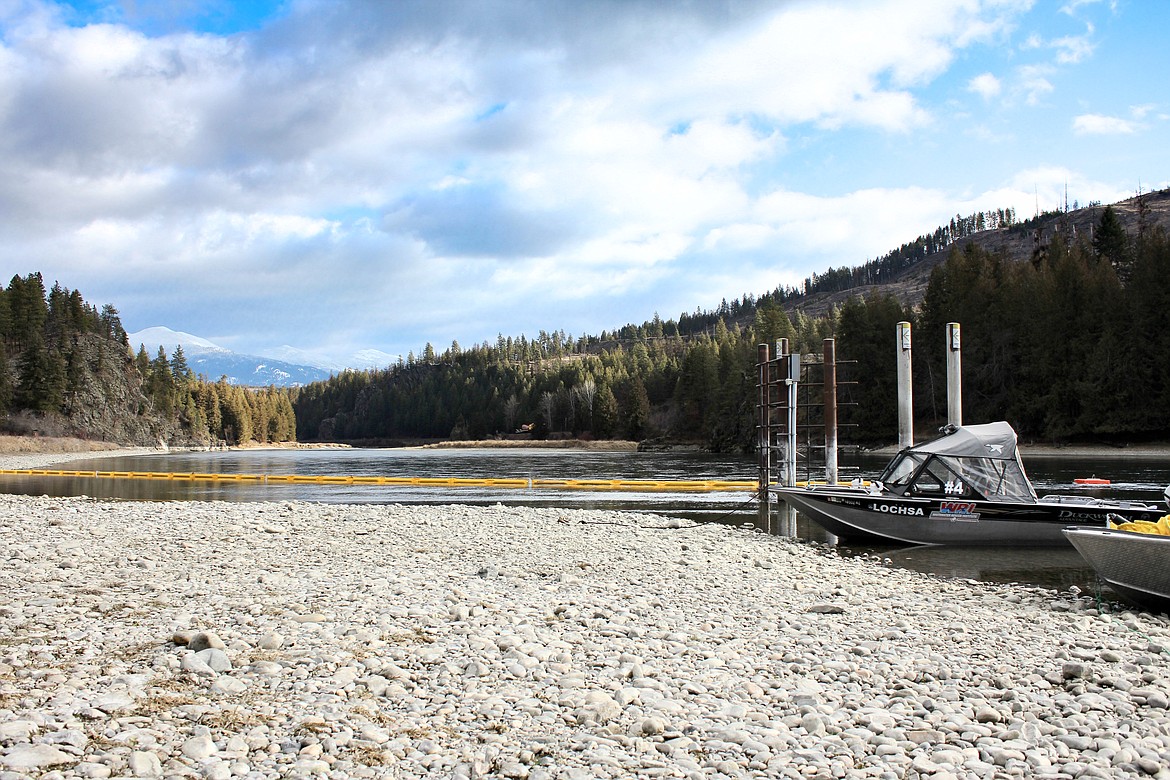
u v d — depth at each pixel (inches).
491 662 329.1
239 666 308.7
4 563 543.5
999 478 828.0
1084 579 652.7
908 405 1053.8
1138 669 352.5
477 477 1889.8
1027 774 236.1
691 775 222.8
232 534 727.1
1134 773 235.6
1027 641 407.5
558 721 266.1
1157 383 2647.6
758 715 277.0
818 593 525.0
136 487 1610.5
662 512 1111.6
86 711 246.7
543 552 668.1
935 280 3225.9
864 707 293.3
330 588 472.1
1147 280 2689.5
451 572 562.9
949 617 464.4
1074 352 2787.9
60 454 4441.4
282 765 218.7
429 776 218.4
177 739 232.1
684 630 407.5
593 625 407.2
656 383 5757.9
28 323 5315.0
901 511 822.5
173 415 6599.4
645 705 284.7
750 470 2155.5
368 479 1718.8
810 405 1279.5
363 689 288.7
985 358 3051.2
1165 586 499.5
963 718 284.0
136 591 454.3
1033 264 3476.9
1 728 224.5
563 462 2883.9
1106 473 1793.8
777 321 4119.1
